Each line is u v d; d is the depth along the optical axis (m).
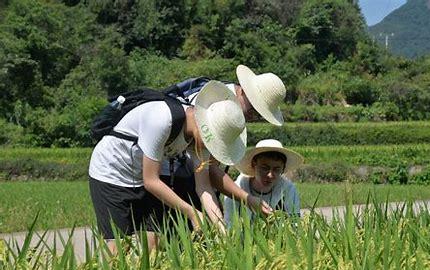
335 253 4.52
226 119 5.68
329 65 91.56
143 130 5.79
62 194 25.84
